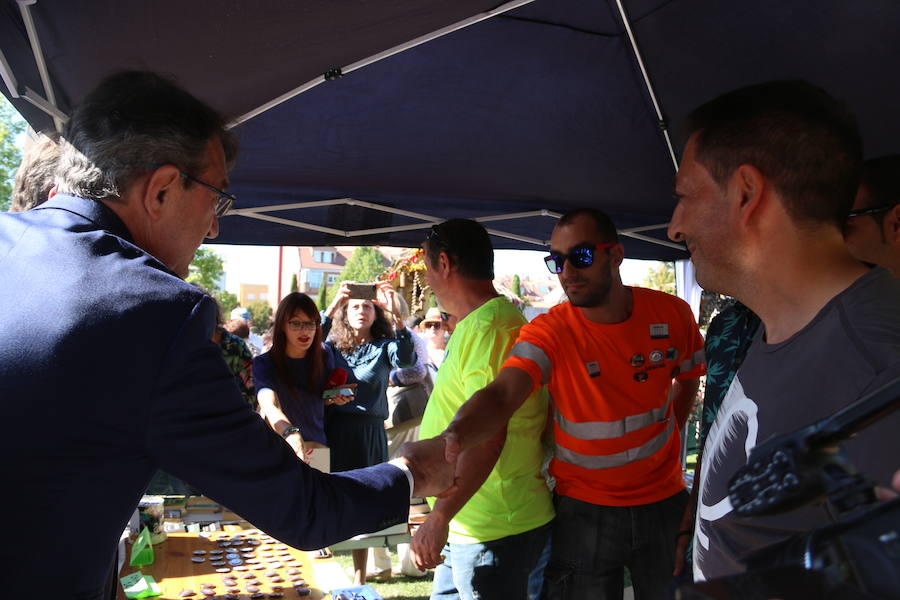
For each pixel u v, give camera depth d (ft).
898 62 9.52
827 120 3.16
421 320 18.12
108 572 3.76
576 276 7.95
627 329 8.16
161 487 11.39
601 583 8.33
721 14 9.96
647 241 16.08
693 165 3.50
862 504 1.49
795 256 3.22
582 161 13.50
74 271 3.64
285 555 8.75
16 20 6.33
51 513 3.38
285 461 4.06
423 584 16.14
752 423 3.36
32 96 6.92
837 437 1.57
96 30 6.60
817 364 3.08
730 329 6.07
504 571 7.97
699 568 3.79
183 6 6.44
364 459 14.64
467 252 8.73
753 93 3.34
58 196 4.06
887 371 2.81
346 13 6.95
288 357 13.55
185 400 3.64
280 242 14.26
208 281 74.64
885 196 5.05
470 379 8.07
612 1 10.36
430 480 5.12
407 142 12.54
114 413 3.49
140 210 4.05
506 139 12.79
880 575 1.19
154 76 4.29
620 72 11.63
